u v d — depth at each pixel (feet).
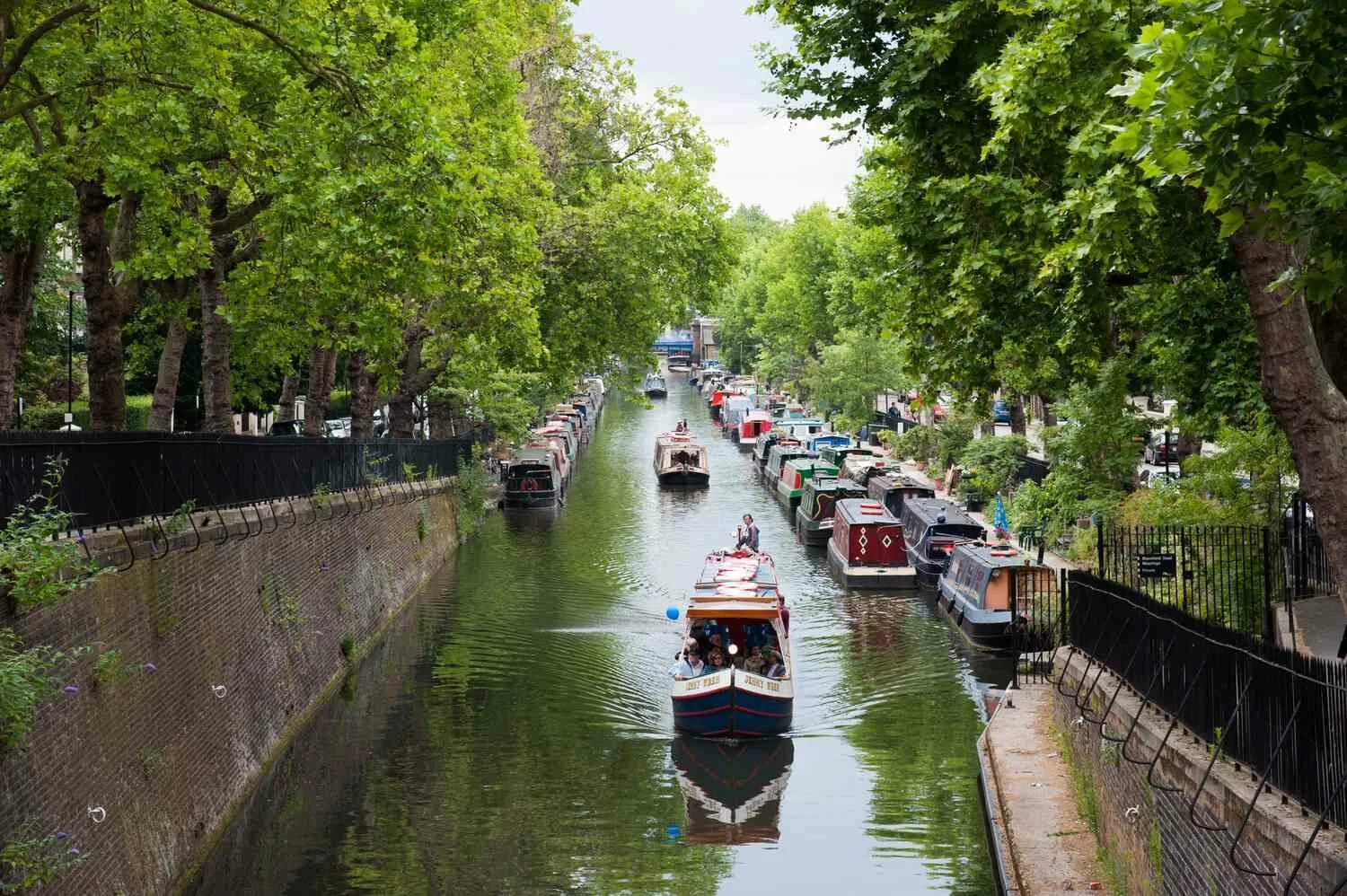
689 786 79.36
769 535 185.26
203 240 73.20
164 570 63.00
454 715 93.45
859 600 139.23
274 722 81.51
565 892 63.05
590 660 109.40
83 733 51.42
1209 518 82.12
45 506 49.26
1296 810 35.88
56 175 71.41
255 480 83.66
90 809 51.11
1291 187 31.53
